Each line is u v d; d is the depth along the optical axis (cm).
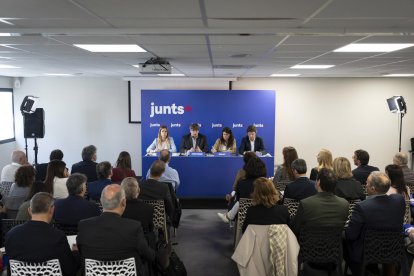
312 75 865
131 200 337
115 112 943
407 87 918
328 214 321
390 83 918
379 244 316
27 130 791
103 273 248
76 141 950
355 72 779
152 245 335
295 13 260
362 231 320
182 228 564
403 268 325
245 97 870
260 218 321
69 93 938
